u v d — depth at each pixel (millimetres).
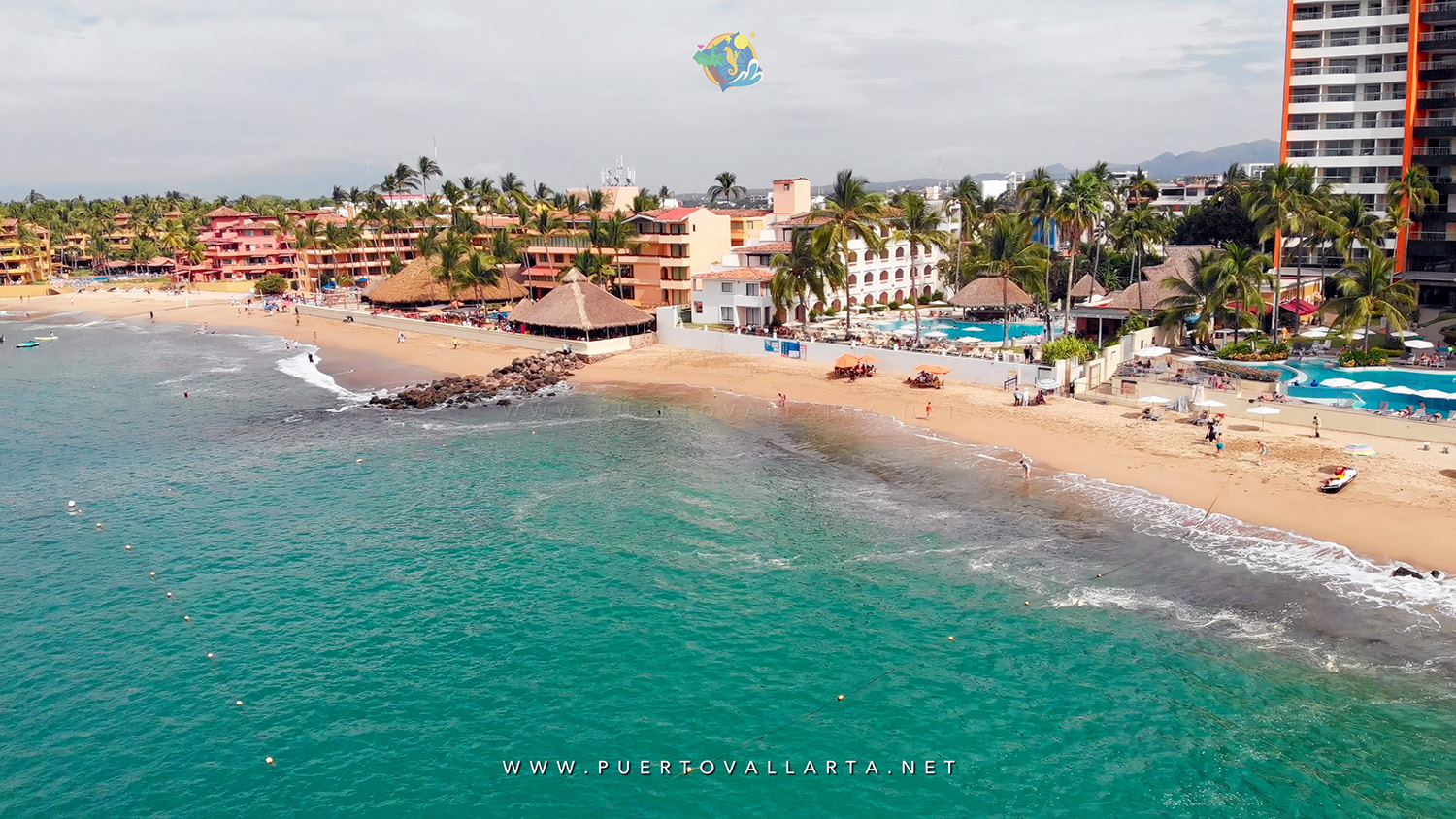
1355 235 81188
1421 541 42406
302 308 155875
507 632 39375
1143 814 27484
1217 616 37875
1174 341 84312
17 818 28594
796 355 91062
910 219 93750
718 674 35531
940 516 49875
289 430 76438
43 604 43594
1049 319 91938
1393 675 33312
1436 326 84875
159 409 87188
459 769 30516
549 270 136000
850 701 33594
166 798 29484
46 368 113625
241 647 38875
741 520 50875
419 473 62406
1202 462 54469
